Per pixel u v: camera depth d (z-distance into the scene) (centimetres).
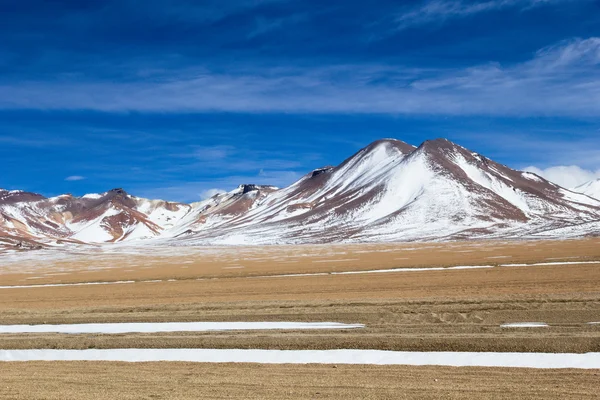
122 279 7094
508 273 5388
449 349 2614
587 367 2270
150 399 1898
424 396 1859
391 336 2781
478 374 2148
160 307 4072
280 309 3734
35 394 2002
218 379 2177
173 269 8769
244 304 4009
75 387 2098
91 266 11181
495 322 3152
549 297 3644
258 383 2089
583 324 2908
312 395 1903
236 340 2884
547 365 2323
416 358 2497
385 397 1859
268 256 12181
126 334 3180
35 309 4356
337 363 2445
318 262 8719
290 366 2397
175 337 3003
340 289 4772
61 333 3325
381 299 3925
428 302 3703
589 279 4544
